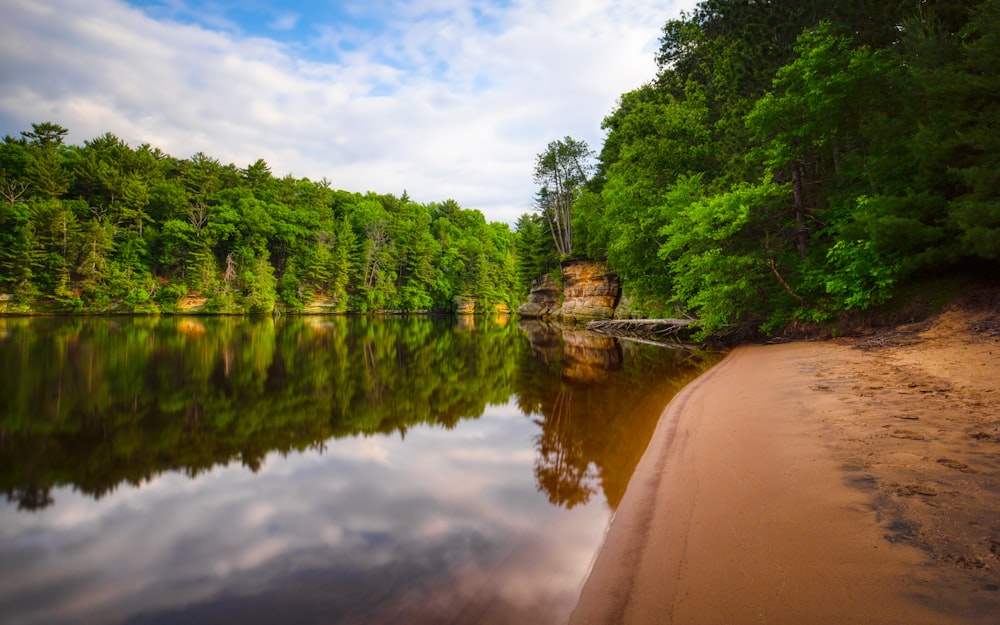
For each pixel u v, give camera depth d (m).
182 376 15.02
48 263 49.47
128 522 4.95
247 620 3.29
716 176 25.69
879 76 15.49
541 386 13.12
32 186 56.47
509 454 7.19
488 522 4.80
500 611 3.21
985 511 3.29
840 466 4.45
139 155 69.38
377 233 86.06
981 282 12.41
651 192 26.94
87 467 6.72
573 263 47.59
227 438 8.20
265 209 74.31
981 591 2.43
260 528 4.77
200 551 4.32
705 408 7.95
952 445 4.66
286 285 70.31
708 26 29.19
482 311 95.62
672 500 4.29
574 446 7.54
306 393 12.41
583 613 2.88
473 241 103.00
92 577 3.91
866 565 2.82
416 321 59.19
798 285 17.66
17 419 9.56
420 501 5.39
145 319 47.91
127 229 60.56
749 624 2.47
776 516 3.65
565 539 4.35
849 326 15.57
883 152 14.66
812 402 7.30
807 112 16.72
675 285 22.66
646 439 7.71
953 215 11.46
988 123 11.86
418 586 3.61
